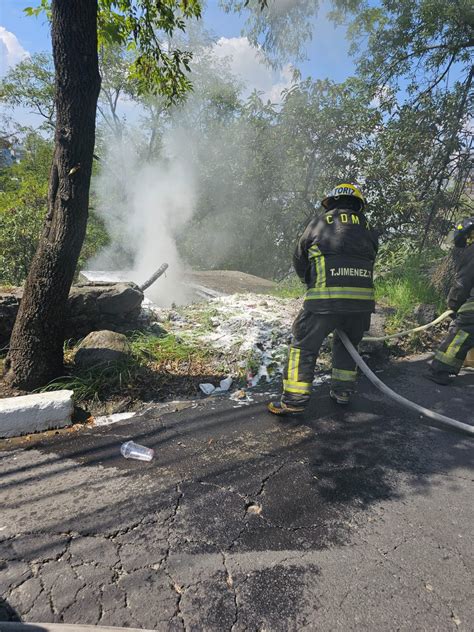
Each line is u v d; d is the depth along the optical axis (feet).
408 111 29.63
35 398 10.02
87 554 6.54
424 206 28.58
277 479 8.50
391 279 21.31
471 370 14.52
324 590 6.07
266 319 16.07
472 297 12.71
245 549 6.75
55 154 10.28
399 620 5.68
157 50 15.79
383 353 15.12
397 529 7.27
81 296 13.93
